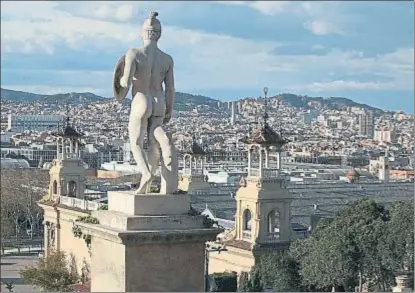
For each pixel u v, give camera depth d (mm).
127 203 28062
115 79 28922
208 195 135250
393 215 82812
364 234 82625
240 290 90250
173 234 27344
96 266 29094
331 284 83375
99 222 29078
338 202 135750
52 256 114750
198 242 27922
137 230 27188
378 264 81812
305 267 85375
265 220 103500
